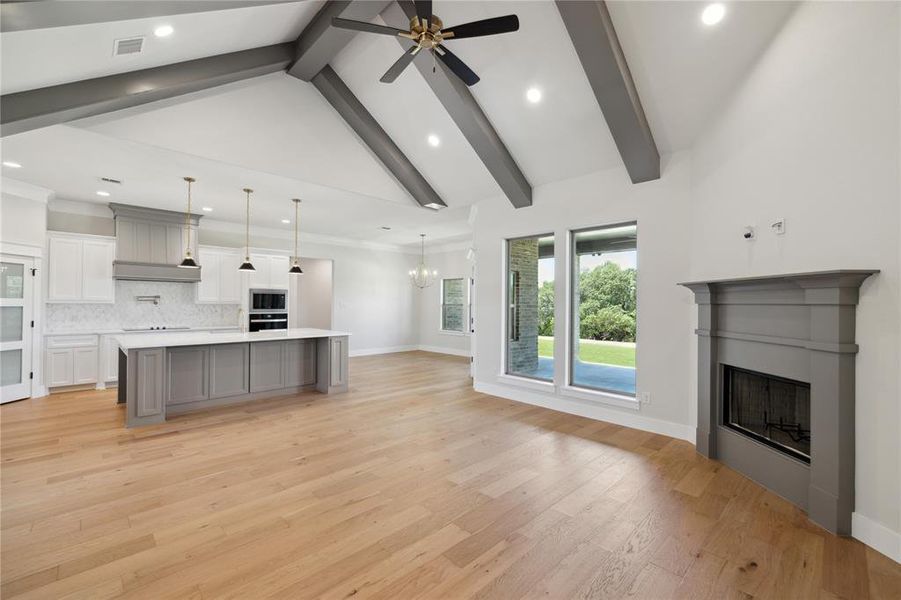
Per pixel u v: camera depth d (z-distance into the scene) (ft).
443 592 5.88
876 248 6.88
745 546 7.03
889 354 6.72
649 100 11.72
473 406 16.55
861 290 7.20
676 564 6.54
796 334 8.41
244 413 15.33
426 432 13.21
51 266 17.93
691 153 12.35
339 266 30.96
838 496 7.32
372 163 17.78
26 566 6.33
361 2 10.90
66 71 9.40
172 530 7.41
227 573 6.24
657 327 13.16
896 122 6.54
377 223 24.94
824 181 7.76
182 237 21.65
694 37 9.82
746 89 9.89
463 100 13.16
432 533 7.39
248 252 22.12
